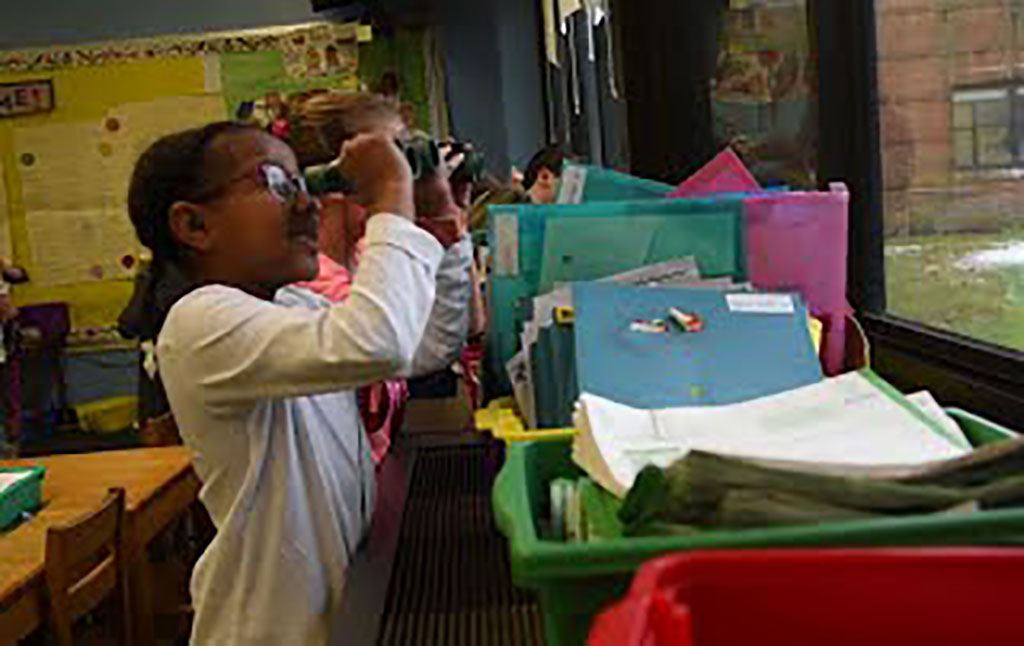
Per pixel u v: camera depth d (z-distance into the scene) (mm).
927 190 1457
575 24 3846
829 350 1046
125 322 2781
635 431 683
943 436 663
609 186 1233
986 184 1344
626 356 877
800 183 1812
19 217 5012
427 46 4879
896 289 1554
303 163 1087
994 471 520
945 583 413
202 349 968
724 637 418
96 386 5070
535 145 4980
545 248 1064
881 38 1533
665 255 1059
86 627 2156
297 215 1039
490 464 1251
